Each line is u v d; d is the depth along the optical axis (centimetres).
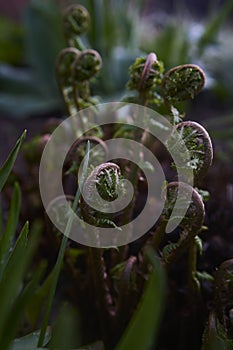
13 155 44
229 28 190
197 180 47
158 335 58
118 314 52
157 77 52
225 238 61
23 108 146
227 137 88
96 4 135
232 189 68
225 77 156
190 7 305
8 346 37
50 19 152
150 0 229
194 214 46
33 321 55
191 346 56
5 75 156
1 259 41
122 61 142
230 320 49
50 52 153
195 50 155
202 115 145
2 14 213
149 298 35
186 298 56
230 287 47
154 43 153
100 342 48
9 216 41
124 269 51
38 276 38
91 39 137
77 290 58
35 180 67
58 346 36
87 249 52
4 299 37
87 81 58
